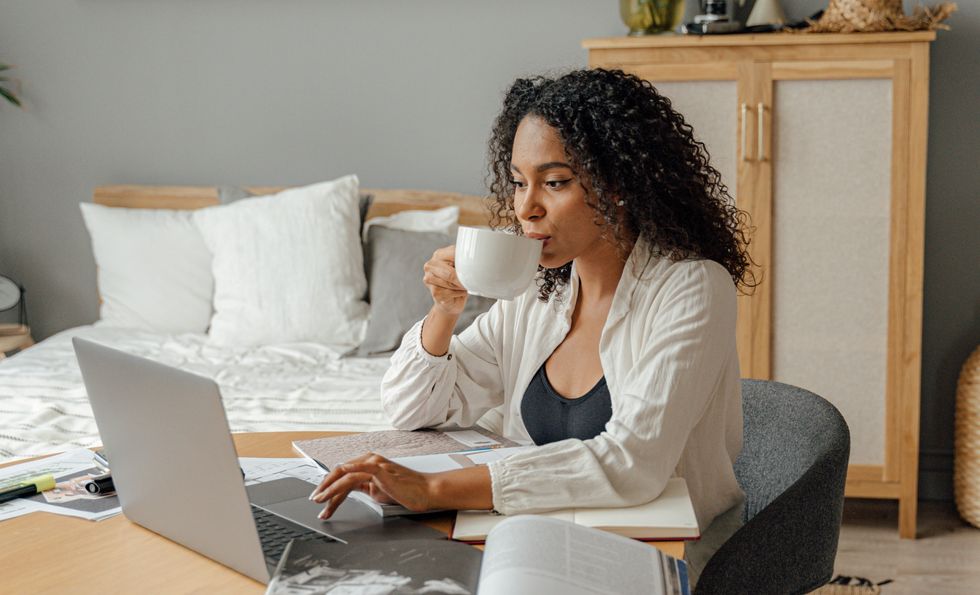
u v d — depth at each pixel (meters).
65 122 3.86
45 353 3.10
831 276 3.02
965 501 3.14
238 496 0.98
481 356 1.60
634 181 1.37
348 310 3.23
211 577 1.03
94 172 3.87
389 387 1.53
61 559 1.08
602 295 1.46
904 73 2.91
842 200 2.99
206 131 3.78
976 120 3.27
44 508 1.24
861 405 3.05
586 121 1.35
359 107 3.67
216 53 3.73
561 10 3.49
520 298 1.58
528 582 0.91
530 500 1.16
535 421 1.49
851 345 3.04
